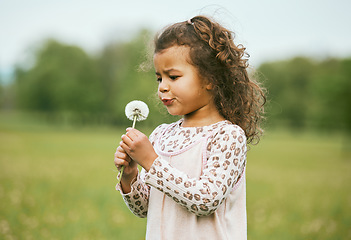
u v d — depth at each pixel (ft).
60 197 26.27
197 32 6.36
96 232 17.85
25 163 47.39
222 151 5.95
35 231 17.49
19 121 216.74
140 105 6.91
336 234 18.75
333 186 37.93
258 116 7.44
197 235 5.98
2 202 23.40
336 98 107.34
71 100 202.59
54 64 208.23
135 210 6.79
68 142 92.99
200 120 6.48
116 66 208.03
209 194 5.65
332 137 180.45
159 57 6.31
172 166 6.25
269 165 57.41
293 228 19.79
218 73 6.45
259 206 25.80
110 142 98.53
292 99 223.71
